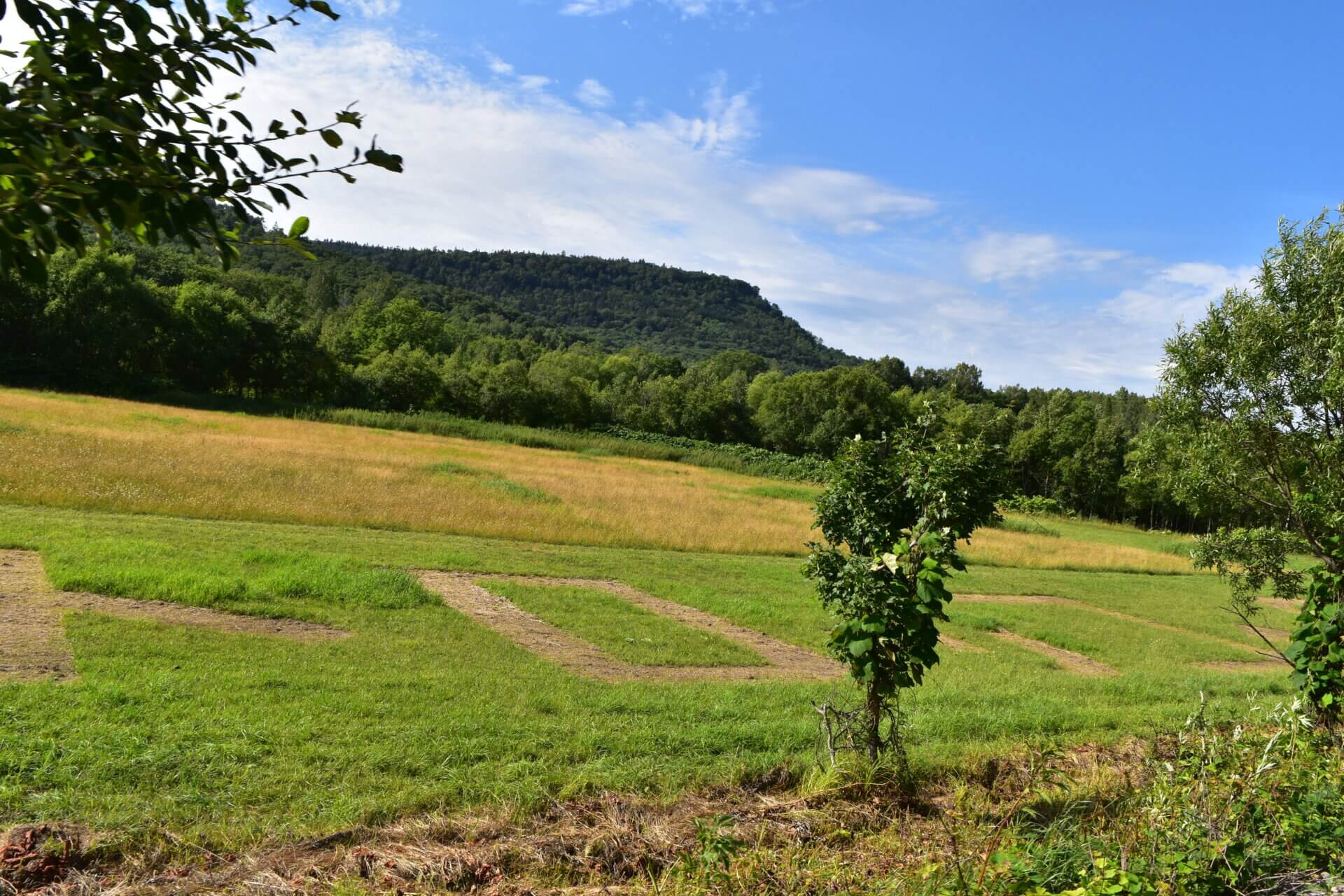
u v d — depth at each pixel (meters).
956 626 16.53
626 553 21.97
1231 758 5.08
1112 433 74.94
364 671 8.62
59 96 2.19
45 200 2.10
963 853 4.75
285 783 5.56
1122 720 9.50
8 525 14.23
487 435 61.31
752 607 15.53
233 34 2.47
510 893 4.45
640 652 11.39
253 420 49.38
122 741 5.82
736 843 4.70
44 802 4.86
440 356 98.25
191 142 2.34
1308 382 9.25
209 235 2.42
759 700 9.13
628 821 5.41
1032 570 29.80
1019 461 77.56
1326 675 8.39
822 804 5.99
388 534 19.88
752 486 47.22
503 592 14.18
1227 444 9.77
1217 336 9.84
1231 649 18.39
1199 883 3.98
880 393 90.25
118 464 21.95
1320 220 9.51
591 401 79.62
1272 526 10.02
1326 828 4.71
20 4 2.13
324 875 4.42
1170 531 72.25
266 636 9.61
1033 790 5.30
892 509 6.85
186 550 13.90
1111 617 21.22
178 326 63.75
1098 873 3.79
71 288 58.53
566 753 6.67
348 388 70.56
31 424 28.98
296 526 19.16
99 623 9.06
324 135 2.48
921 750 7.62
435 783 5.82
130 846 4.54
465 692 8.21
